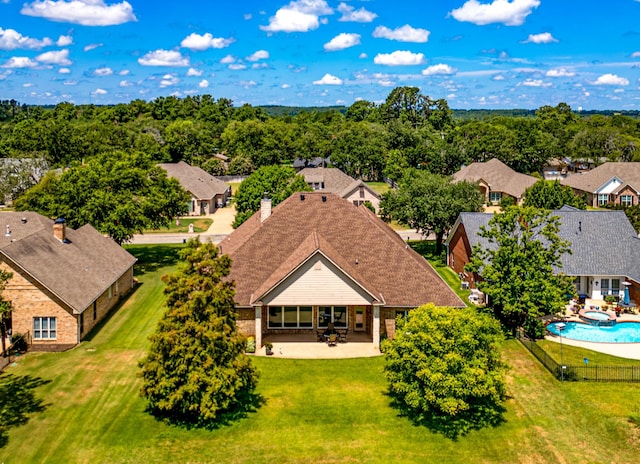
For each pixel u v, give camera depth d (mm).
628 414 29547
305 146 169875
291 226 43750
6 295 39062
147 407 30188
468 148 141875
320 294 37938
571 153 159875
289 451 26250
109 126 156875
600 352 38625
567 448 26594
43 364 35781
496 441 27188
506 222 43125
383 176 155125
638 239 51562
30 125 146500
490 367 29516
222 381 27609
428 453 26188
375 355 37688
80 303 39812
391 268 41500
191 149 157250
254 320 40031
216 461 25359
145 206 60969
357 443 27000
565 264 50031
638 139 161625
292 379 33969
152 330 42469
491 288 41719
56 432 27516
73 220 58875
